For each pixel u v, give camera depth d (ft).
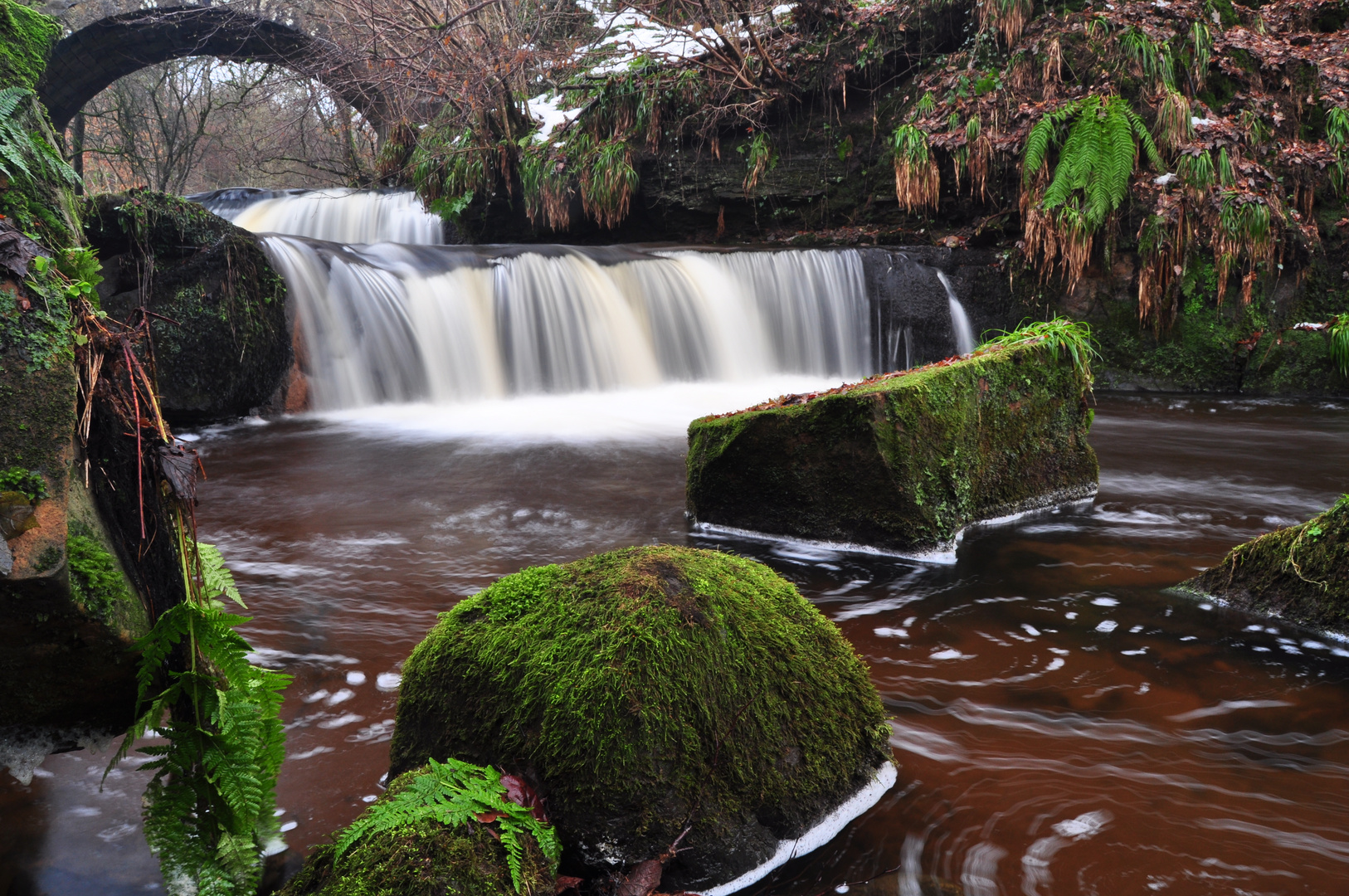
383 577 14.88
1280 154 39.04
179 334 30.14
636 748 6.81
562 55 55.36
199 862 6.24
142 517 6.63
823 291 43.52
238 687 6.33
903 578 15.01
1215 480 22.99
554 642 7.41
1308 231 38.14
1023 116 40.98
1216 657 11.54
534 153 53.16
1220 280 38.17
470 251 39.17
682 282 41.47
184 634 6.60
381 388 34.99
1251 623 12.73
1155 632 12.46
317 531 17.75
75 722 7.14
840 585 14.69
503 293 37.73
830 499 16.65
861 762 8.27
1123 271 40.52
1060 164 39.27
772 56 50.70
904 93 48.29
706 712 7.21
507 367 37.73
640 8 50.39
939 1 46.75
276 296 32.68
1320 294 38.93
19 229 7.55
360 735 9.29
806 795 7.59
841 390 17.42
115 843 7.36
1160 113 38.63
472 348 36.88
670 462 24.77
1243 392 39.42
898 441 15.98
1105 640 12.17
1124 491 21.63
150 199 30.01
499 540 17.21
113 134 86.53
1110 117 38.29
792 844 7.41
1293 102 41.16
